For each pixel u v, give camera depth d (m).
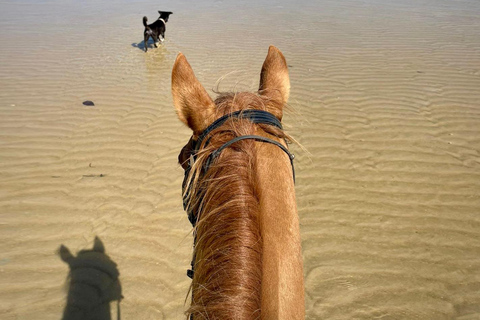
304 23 13.34
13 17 14.76
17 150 5.84
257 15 14.73
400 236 4.27
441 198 4.76
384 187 4.96
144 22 10.48
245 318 1.14
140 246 4.21
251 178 1.40
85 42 11.54
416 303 3.58
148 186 5.07
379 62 9.29
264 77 2.00
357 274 3.87
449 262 3.96
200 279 1.35
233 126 1.57
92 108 7.16
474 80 8.10
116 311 3.56
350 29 12.44
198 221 1.47
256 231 1.29
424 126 6.30
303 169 5.33
